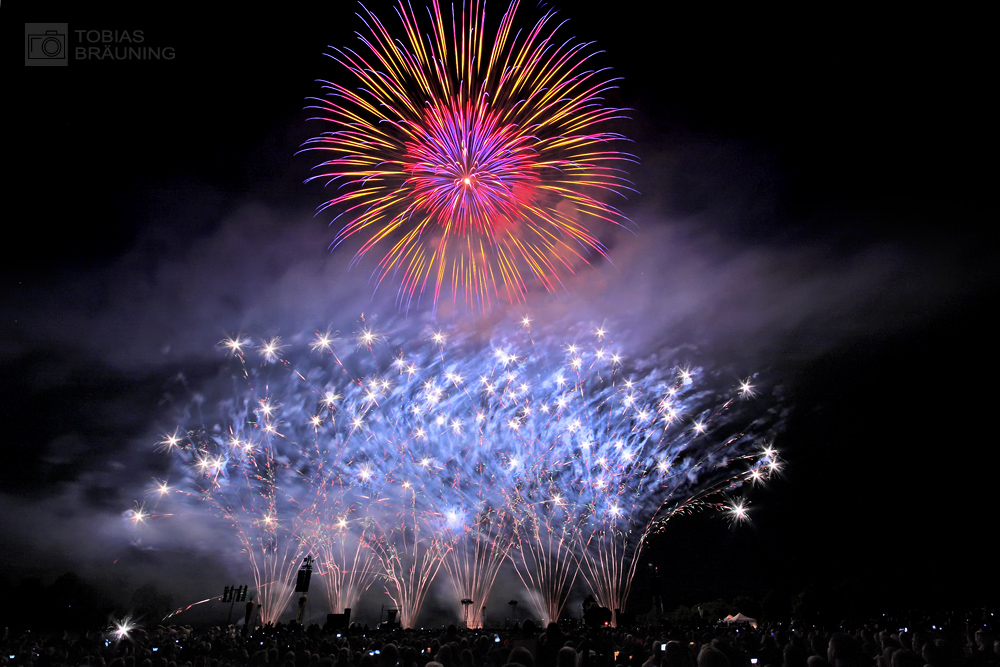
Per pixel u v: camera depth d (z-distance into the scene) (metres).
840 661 10.41
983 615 40.28
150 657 17.81
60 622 65.12
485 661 12.41
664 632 27.06
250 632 34.94
